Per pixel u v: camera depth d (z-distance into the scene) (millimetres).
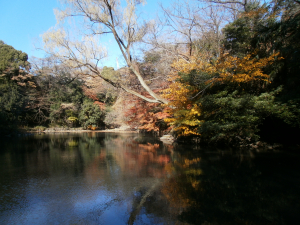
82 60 11344
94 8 10906
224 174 6496
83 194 5141
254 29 11914
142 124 24703
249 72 10211
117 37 11688
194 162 8438
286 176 6039
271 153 9469
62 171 7516
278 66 10258
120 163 8828
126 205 4469
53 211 4215
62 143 17406
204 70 11586
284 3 11266
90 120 37812
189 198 4746
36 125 34812
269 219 3699
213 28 14898
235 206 4258
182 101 12594
